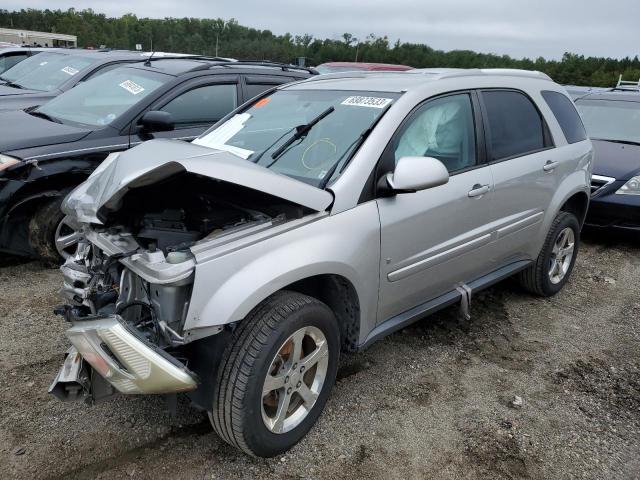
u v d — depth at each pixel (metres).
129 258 2.42
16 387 3.12
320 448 2.78
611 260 6.09
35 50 11.87
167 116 4.77
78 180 4.69
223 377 2.41
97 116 5.26
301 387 2.69
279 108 3.69
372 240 2.89
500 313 4.49
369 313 3.02
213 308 2.31
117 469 2.56
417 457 2.75
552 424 3.07
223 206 2.83
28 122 5.10
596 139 7.39
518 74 4.33
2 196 4.32
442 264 3.43
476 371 3.58
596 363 3.78
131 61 8.42
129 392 2.31
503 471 2.69
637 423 3.13
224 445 2.77
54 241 4.68
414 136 3.25
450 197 3.35
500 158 3.84
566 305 4.75
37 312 4.00
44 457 2.61
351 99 3.40
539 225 4.31
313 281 2.93
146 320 2.46
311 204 2.66
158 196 2.82
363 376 3.44
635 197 6.15
